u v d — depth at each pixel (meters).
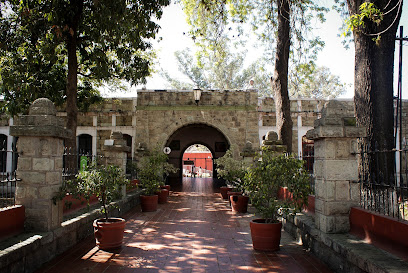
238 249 5.48
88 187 5.43
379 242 3.95
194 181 20.52
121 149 9.36
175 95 17.03
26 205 4.83
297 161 5.50
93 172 5.57
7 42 9.59
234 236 6.41
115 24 8.48
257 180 5.53
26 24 9.41
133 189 11.49
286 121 9.87
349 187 4.79
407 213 4.86
